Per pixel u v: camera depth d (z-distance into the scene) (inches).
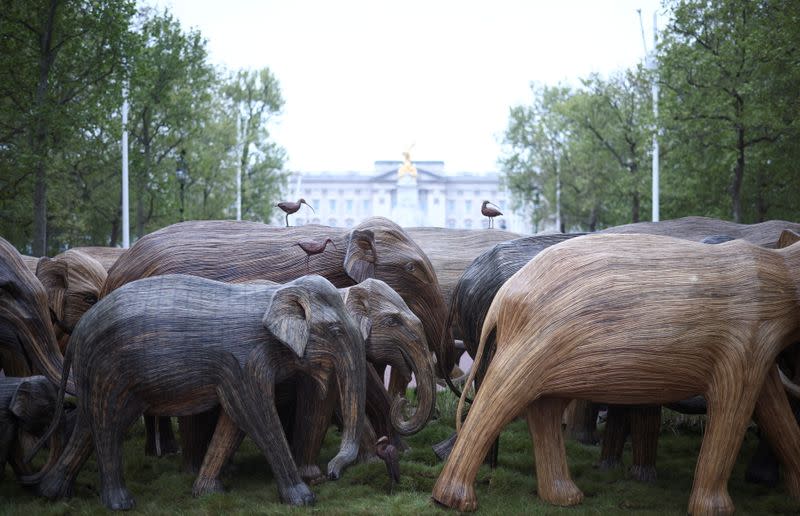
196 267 274.7
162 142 1111.0
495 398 202.5
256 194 1603.1
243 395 209.9
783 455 216.1
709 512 200.2
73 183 1026.7
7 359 277.1
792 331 210.4
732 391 200.1
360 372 221.1
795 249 214.5
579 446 286.7
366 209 4224.9
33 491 225.8
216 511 205.8
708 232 331.9
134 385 207.3
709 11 732.7
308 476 235.3
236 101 1576.0
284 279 279.9
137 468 253.1
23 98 653.3
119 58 693.9
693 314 198.4
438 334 298.8
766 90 660.1
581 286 200.2
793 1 578.2
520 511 204.7
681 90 776.9
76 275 301.7
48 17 637.3
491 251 255.6
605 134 1332.4
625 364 197.0
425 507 206.2
